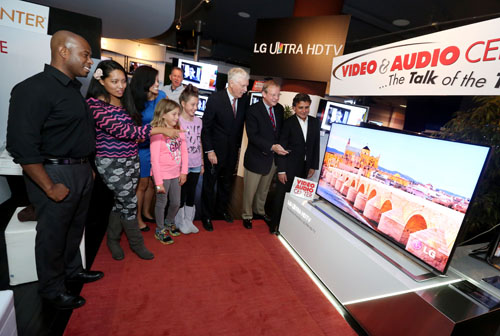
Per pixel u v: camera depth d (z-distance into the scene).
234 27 7.60
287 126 2.49
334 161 2.12
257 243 2.44
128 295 1.65
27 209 1.66
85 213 1.65
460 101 7.59
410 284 1.32
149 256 2.01
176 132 1.71
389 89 1.70
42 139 1.29
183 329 1.45
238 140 2.60
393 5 4.96
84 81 2.91
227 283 1.86
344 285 1.71
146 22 4.66
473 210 1.71
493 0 4.14
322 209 2.14
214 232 2.54
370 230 1.74
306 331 1.54
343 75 2.06
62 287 1.52
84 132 1.41
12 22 2.47
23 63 2.55
